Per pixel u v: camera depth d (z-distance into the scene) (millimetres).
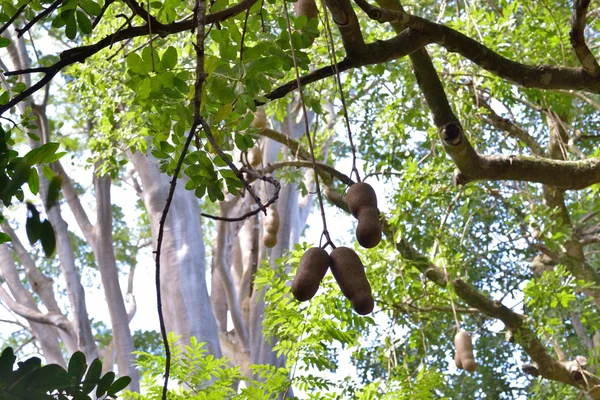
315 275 1818
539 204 6590
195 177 2859
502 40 6277
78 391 1768
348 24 3127
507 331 6621
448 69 6832
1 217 2053
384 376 7969
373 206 1966
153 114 3053
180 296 11500
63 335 13109
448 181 6184
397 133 6660
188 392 4578
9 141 2242
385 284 6086
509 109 7184
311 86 6199
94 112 7559
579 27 3607
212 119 2805
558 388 8008
